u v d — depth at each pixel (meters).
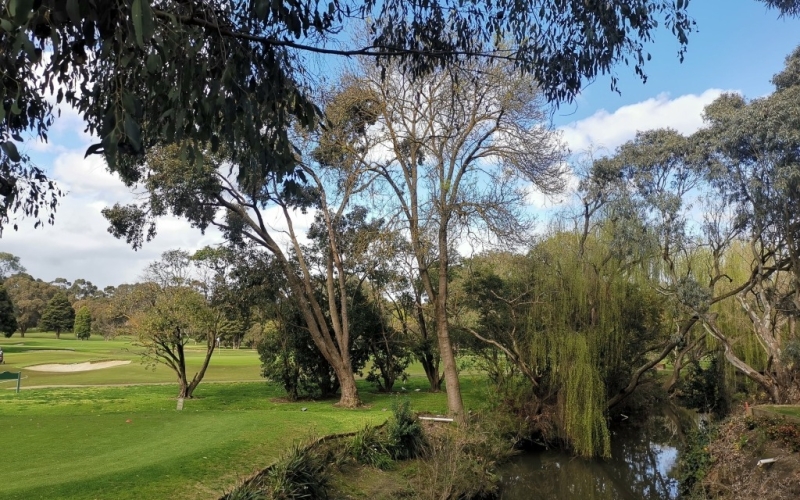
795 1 8.89
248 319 23.44
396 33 5.35
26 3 2.05
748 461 11.46
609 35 4.74
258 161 4.27
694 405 22.23
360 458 12.31
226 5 4.14
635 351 18.78
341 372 20.67
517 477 15.46
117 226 19.25
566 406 16.91
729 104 14.61
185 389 21.66
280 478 9.23
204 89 3.68
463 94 13.48
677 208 15.95
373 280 23.66
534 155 16.52
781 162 12.16
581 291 17.47
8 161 5.00
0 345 58.38
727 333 18.91
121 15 3.02
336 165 18.80
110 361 39.72
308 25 4.05
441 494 11.45
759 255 16.73
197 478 8.94
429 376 26.86
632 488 15.28
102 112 4.06
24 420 13.30
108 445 10.70
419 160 18.38
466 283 20.69
